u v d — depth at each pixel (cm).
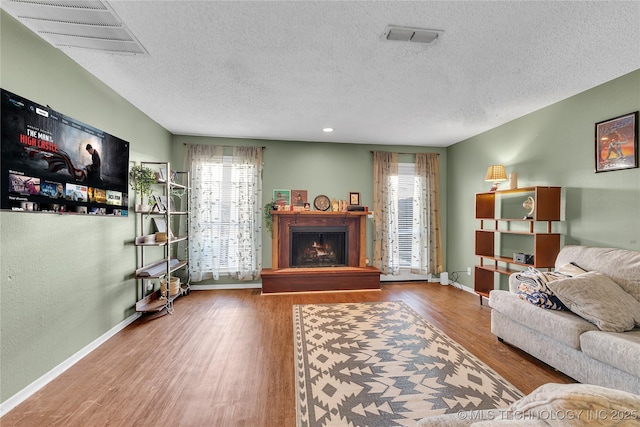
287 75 274
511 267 400
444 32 207
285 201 507
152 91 309
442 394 204
